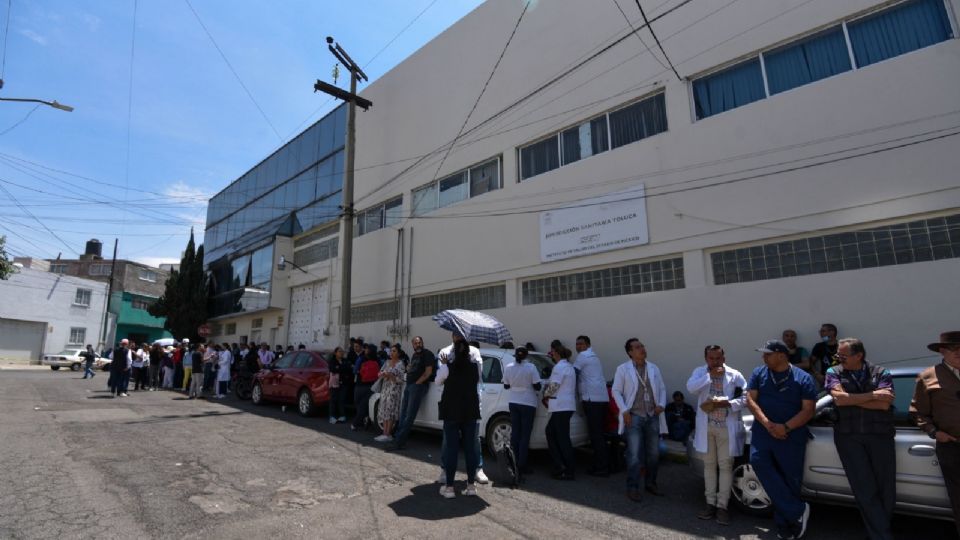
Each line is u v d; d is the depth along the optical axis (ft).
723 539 14.43
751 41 28.76
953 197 21.79
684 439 26.05
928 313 21.90
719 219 28.35
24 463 20.08
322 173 64.54
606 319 32.63
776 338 25.64
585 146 36.42
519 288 38.68
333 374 33.63
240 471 19.99
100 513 14.82
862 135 24.38
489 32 44.39
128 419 32.22
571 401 21.24
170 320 82.58
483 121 43.68
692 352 28.45
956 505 12.78
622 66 34.30
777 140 26.86
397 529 14.30
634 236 31.78
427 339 45.70
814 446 15.39
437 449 25.50
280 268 67.26
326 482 18.88
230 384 57.36
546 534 14.40
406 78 53.01
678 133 30.73
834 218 24.66
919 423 13.42
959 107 22.17
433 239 46.73
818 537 14.48
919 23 24.35
